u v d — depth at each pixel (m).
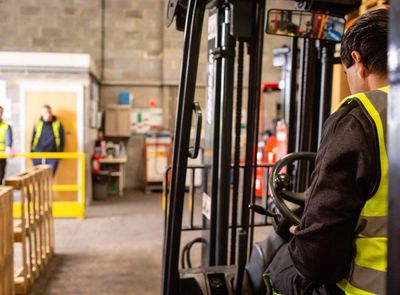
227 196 2.31
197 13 1.64
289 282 1.30
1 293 2.68
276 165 1.57
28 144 6.32
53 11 8.22
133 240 4.92
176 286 1.75
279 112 8.41
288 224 1.50
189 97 1.67
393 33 0.57
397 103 0.56
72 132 6.52
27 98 6.31
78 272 3.87
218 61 2.27
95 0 8.37
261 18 1.92
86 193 6.90
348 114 1.02
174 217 1.72
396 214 0.57
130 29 8.59
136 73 8.70
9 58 6.19
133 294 3.38
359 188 0.99
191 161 7.55
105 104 8.70
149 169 8.27
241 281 1.69
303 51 2.43
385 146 0.97
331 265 1.04
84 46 8.42
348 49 1.12
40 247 3.84
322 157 1.05
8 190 2.85
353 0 2.13
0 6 8.05
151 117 8.79
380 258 1.00
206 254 2.54
